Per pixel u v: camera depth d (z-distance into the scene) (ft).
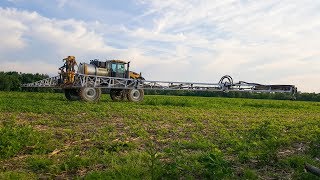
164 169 19.80
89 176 18.99
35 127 39.19
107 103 83.46
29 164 22.33
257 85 94.38
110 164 22.31
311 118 64.80
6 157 24.12
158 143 31.32
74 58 89.10
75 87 87.25
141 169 20.27
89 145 29.12
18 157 24.61
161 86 99.19
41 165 22.00
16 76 205.36
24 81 211.61
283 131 42.63
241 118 59.77
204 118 56.18
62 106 67.26
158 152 26.66
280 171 22.27
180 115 60.34
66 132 35.09
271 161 24.25
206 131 40.29
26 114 53.11
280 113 77.87
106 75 92.73
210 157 20.20
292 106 111.34
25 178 19.03
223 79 99.71
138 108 73.20
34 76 217.15
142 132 35.96
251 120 54.95
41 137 30.50
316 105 130.00
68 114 54.54
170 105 91.25
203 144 29.68
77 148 27.40
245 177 20.12
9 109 59.36
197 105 95.86
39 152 25.73
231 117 60.95
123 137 33.22
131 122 45.78
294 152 28.43
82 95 86.22
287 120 58.85
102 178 18.74
